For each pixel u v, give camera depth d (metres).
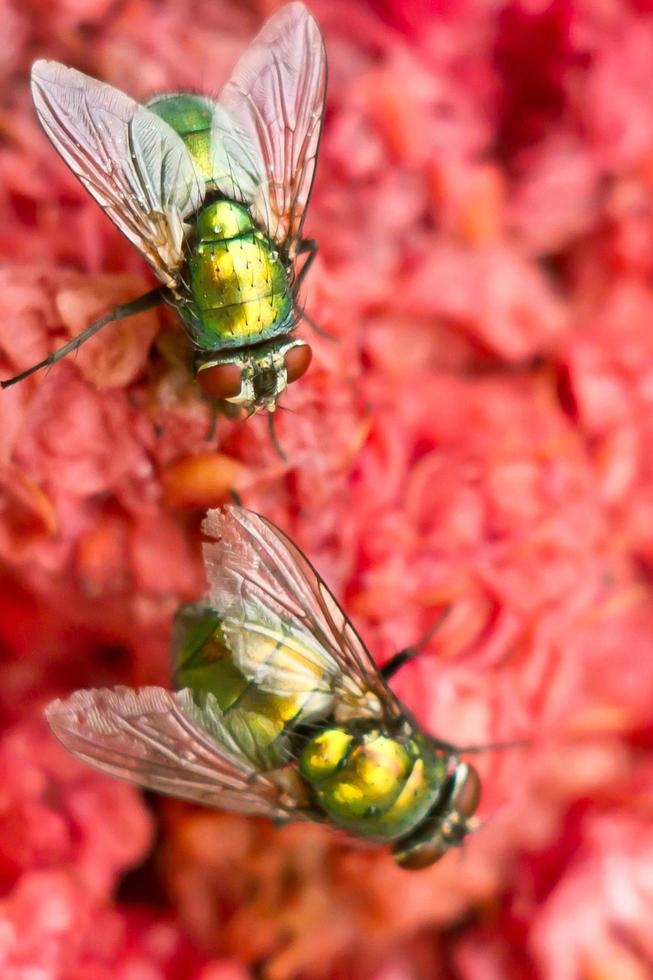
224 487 0.11
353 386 0.11
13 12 0.12
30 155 0.12
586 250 0.12
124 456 0.11
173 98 0.11
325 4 0.12
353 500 0.11
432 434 0.12
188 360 0.11
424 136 0.12
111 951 0.12
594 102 0.12
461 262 0.12
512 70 0.12
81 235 0.11
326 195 0.12
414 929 0.12
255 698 0.11
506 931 0.12
